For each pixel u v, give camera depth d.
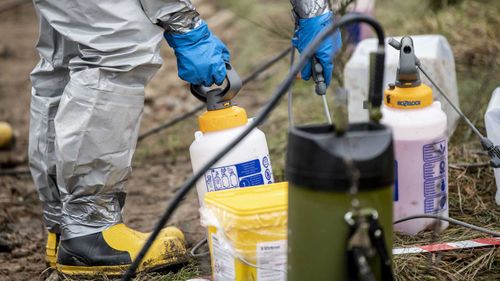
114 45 5.76
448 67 7.78
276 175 8.06
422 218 6.01
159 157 10.02
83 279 6.17
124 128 5.91
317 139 4.05
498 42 10.71
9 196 8.97
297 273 4.26
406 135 5.85
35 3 5.92
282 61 12.30
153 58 5.84
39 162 6.45
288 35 9.84
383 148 4.07
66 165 5.92
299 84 11.19
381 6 12.80
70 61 5.97
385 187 4.14
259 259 4.97
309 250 4.17
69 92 5.85
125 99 5.86
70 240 6.15
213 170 5.75
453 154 7.74
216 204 5.18
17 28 17.27
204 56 5.85
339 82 7.49
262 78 12.14
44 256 7.33
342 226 4.08
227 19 15.39
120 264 6.06
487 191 7.04
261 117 4.45
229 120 5.79
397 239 6.06
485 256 5.73
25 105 12.56
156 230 4.83
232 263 5.07
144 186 9.13
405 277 5.58
